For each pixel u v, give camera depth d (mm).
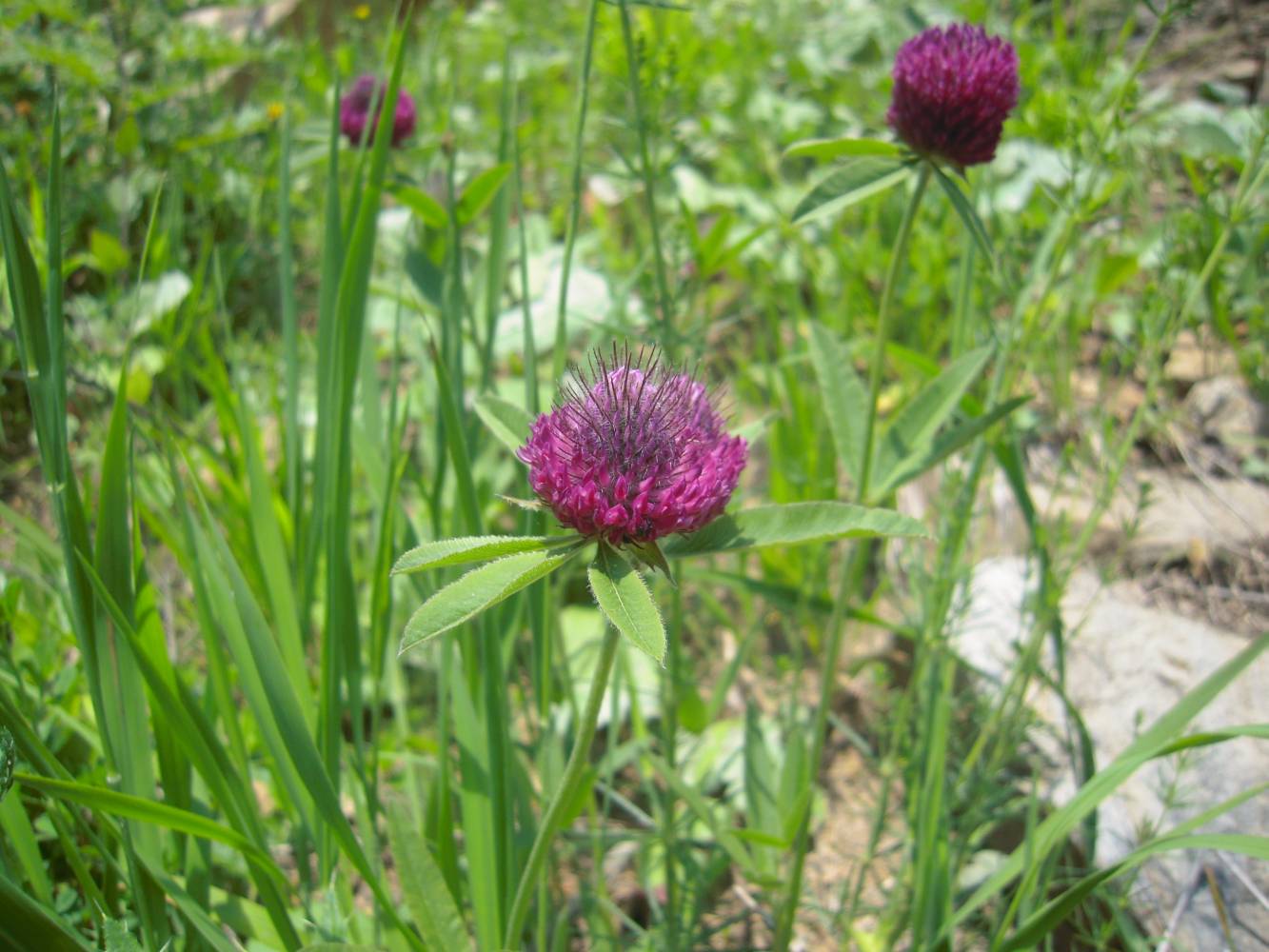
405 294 383
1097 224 413
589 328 384
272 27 653
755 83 550
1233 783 263
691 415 165
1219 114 436
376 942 216
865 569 372
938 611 253
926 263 415
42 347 176
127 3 431
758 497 370
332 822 182
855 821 308
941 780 232
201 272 318
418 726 323
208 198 457
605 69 411
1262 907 239
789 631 327
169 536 240
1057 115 379
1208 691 192
